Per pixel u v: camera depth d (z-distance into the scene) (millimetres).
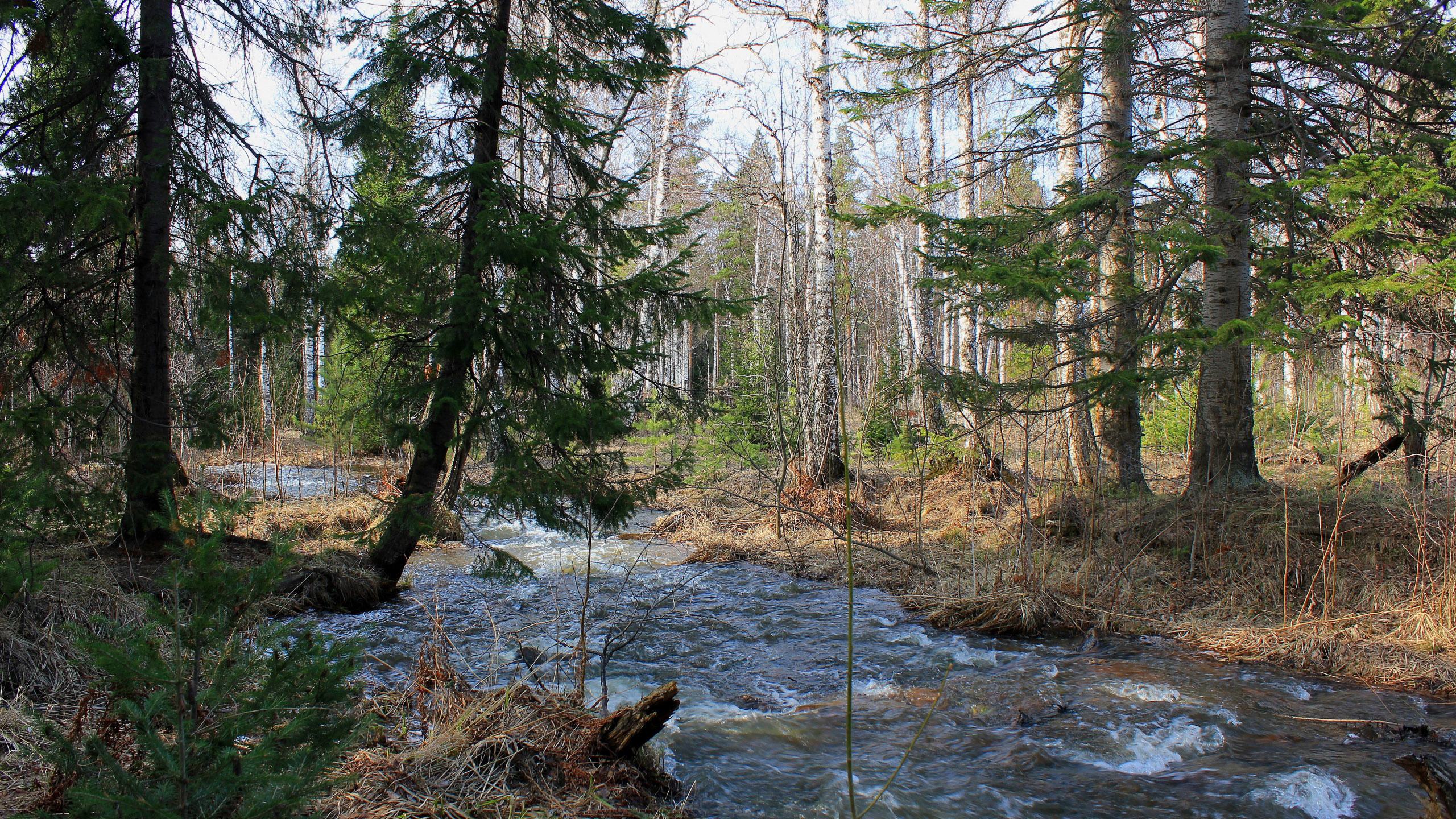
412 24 6859
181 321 8141
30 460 5844
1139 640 6551
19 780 3107
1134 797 3928
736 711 5020
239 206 5988
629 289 7102
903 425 13359
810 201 13734
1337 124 7684
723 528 11477
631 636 6637
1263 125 8031
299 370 19781
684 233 7293
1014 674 5699
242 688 2725
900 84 9789
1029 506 10008
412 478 7348
